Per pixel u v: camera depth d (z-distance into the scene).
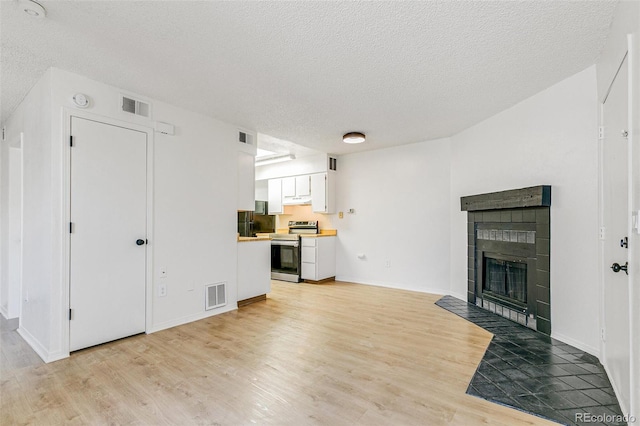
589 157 2.53
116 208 2.86
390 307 3.99
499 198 3.41
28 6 1.73
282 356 2.54
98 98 2.75
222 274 3.79
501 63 2.46
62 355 2.52
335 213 5.94
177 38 2.10
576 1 1.75
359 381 2.14
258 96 3.08
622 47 1.76
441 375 2.22
